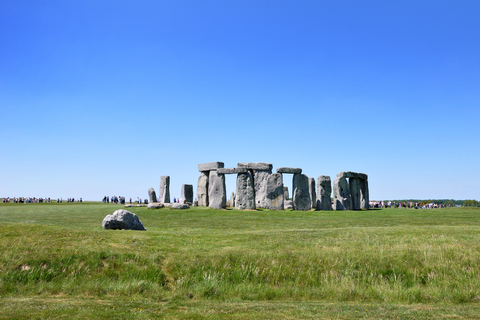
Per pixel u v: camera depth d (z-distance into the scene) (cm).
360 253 1742
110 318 1114
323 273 1589
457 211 4547
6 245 1700
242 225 3170
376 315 1150
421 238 2023
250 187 4750
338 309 1232
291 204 5653
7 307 1193
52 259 1580
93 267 1559
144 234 2138
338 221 3394
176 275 1555
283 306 1277
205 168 5266
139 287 1441
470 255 1697
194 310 1216
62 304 1242
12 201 8062
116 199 7731
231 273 1585
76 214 4209
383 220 3447
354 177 5316
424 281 1548
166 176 5706
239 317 1130
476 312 1188
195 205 5388
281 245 1911
